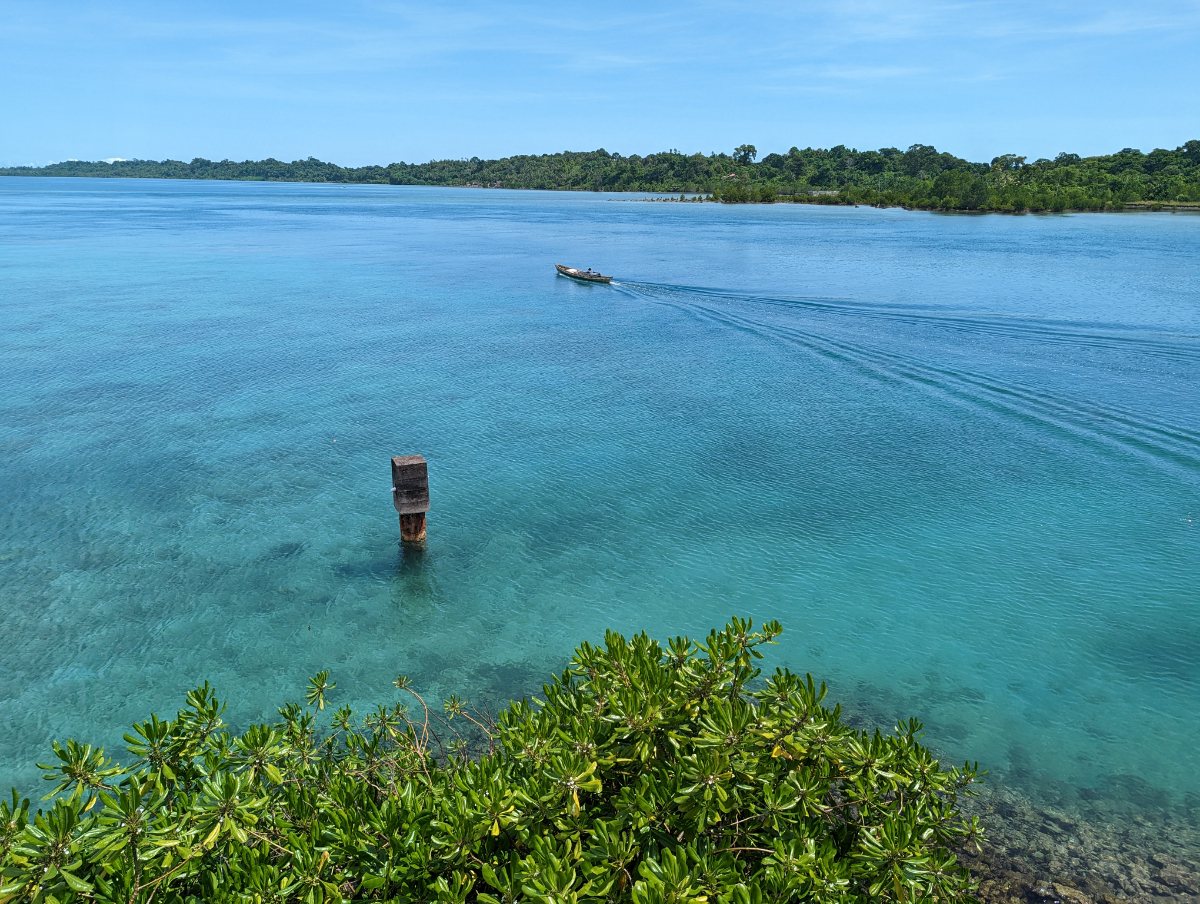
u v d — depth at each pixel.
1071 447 21.28
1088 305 41.50
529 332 35.28
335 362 29.66
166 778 6.01
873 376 28.23
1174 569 15.11
